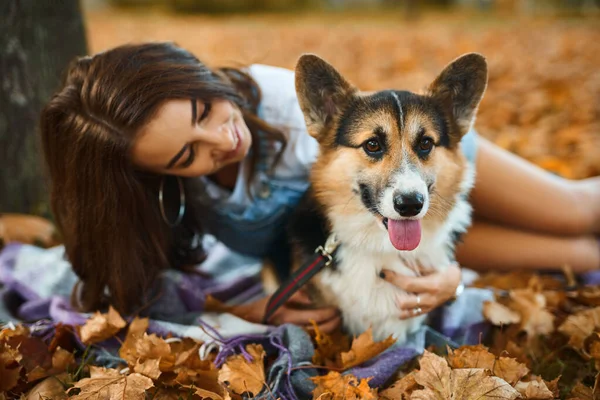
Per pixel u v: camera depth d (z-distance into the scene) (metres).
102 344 2.75
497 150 3.54
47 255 3.53
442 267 2.80
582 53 10.83
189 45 14.48
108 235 2.68
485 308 2.96
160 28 19.89
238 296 3.36
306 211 2.82
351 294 2.70
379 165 2.54
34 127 4.00
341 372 2.55
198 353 2.54
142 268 2.82
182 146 2.49
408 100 2.63
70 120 2.51
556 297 3.15
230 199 3.00
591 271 3.61
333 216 2.70
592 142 5.64
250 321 3.03
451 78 2.72
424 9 31.56
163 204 3.01
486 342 2.91
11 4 3.73
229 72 3.02
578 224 3.51
